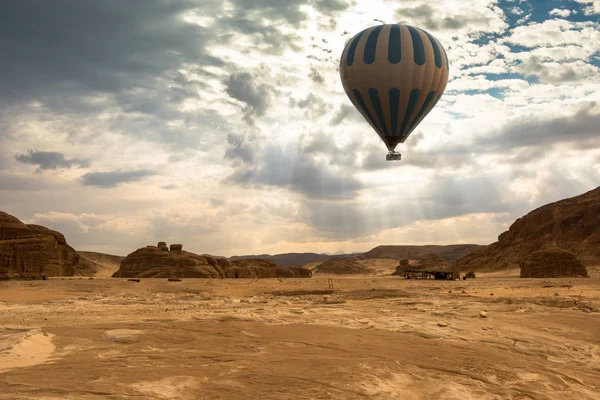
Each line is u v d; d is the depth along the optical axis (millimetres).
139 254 105875
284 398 12633
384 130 60125
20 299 44344
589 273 114562
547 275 100312
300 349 18281
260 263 130875
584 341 22297
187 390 13039
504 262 149375
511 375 15883
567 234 147500
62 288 57594
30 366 15008
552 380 15594
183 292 56938
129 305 37156
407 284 77938
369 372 15133
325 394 12992
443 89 59281
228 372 14789
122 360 16016
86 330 21422
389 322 24922
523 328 24578
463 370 16172
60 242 87500
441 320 26078
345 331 22031
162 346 18453
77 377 13820
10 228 80000
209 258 115250
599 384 15633
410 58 56188
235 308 33156
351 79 58562
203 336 20422
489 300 38312
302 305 35875
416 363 16797
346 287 69312
